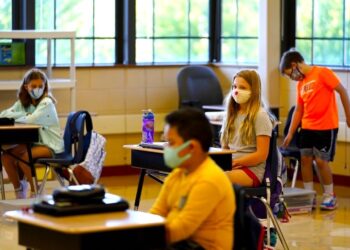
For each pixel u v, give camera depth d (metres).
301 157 10.97
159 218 4.81
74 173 9.55
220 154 7.68
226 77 14.10
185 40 14.22
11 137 9.31
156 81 13.89
